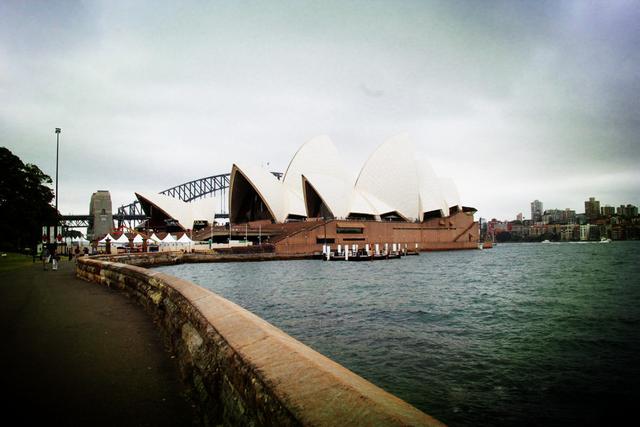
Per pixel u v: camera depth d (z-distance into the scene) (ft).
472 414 29.58
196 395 13.66
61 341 23.27
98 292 46.80
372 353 45.93
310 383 6.84
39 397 14.70
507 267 203.82
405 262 252.21
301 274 162.50
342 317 68.08
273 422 6.75
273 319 66.49
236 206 337.93
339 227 315.78
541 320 65.41
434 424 4.90
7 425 12.27
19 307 36.14
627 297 92.17
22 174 181.78
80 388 15.65
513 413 29.73
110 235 185.68
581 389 34.42
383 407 5.47
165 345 22.17
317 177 325.62
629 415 29.14
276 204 323.98
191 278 145.07
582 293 100.12
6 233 172.86
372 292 102.73
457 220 445.37
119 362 19.12
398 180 361.71
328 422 5.47
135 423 12.50
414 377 37.78
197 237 298.15
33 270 92.68
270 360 8.47
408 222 382.01
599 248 527.81
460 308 77.56
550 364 41.65
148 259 184.75
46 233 117.39
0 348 21.79
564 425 27.71
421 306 79.82
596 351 46.57
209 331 12.92
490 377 37.60
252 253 265.75
